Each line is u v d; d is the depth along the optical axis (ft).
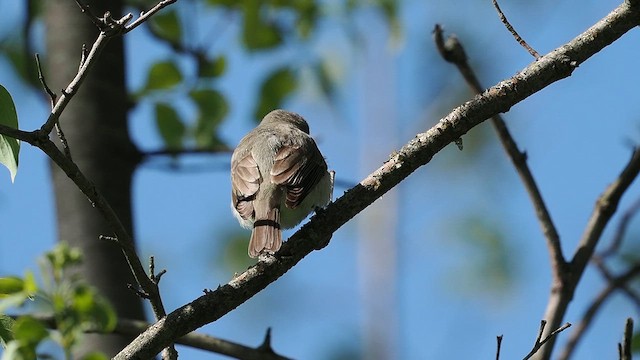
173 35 42.91
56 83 39.75
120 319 33.65
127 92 40.78
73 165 24.58
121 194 38.70
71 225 37.52
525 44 27.73
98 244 37.19
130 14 24.89
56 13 40.42
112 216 25.02
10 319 24.68
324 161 36.96
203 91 41.42
